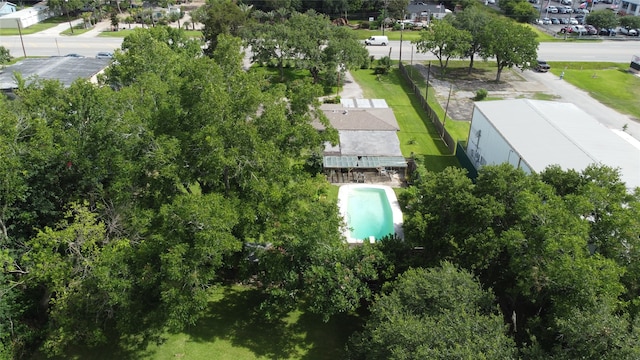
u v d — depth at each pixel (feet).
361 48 279.49
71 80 219.20
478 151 184.34
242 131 109.40
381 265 116.98
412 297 94.58
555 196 102.73
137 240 117.29
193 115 116.26
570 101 257.34
